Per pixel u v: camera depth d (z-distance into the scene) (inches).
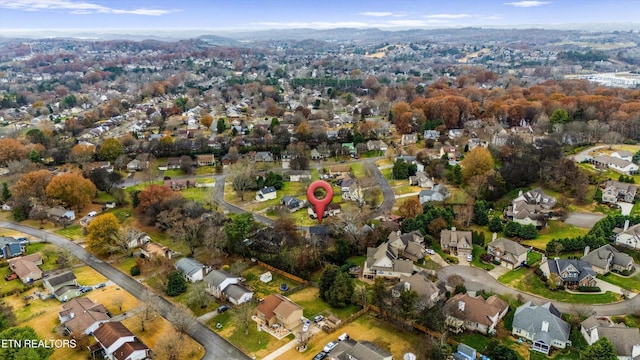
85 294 3959.2
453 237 4660.4
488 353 2989.7
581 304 3619.6
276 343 3257.9
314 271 4384.8
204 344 3260.3
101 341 3110.2
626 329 3026.6
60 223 5565.9
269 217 5693.9
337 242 4591.5
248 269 4434.1
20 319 3555.6
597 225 4630.9
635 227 4485.7
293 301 3838.6
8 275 4315.9
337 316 3604.8
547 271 3993.6
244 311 3430.1
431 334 3309.5
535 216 5054.1
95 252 4763.8
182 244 4963.1
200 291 3764.8
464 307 3427.7
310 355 3110.2
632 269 4101.9
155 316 3531.0
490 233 5034.5
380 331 3385.8
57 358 3095.5
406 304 3344.0
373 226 5118.1
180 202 5492.1
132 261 4616.1
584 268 3909.9
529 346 3191.4
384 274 4168.3
